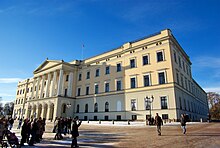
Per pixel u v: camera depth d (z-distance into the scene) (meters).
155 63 39.16
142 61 41.69
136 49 43.72
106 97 47.50
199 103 63.88
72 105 54.50
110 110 45.34
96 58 54.44
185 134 17.17
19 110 80.94
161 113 35.31
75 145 12.00
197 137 14.76
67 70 56.03
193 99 51.84
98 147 12.02
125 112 41.88
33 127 13.78
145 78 40.34
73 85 57.22
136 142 13.52
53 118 49.03
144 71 40.66
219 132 17.78
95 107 49.53
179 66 42.09
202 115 66.31
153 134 18.52
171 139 14.29
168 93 35.41
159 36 40.00
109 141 14.73
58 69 54.88
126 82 43.81
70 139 17.06
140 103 39.41
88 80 54.56
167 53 37.66
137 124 32.16
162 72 37.56
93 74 53.69
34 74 65.62
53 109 53.38
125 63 45.44
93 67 54.44
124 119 41.69
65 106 53.66
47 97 53.62
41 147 12.54
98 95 49.75
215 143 11.51
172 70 36.12
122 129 26.16
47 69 59.44
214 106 89.56
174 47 40.72
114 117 43.88
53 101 51.16
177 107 34.19
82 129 28.09
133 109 40.44
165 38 38.50
